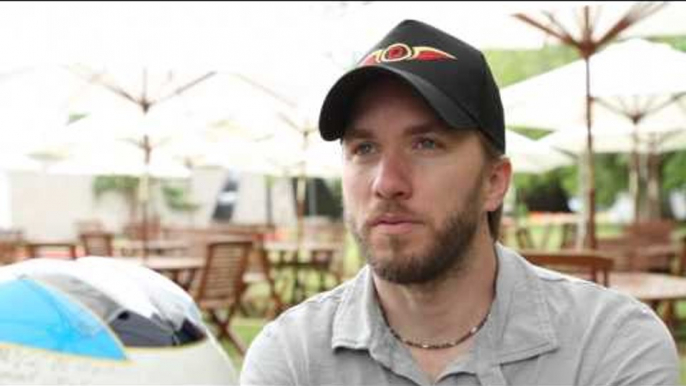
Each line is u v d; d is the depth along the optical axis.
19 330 0.88
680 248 8.66
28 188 25.59
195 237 10.49
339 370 1.33
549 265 4.48
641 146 12.09
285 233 13.89
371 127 1.19
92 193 26.61
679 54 5.84
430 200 1.16
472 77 1.19
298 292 10.25
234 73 7.95
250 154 10.43
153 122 8.34
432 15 5.12
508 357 1.28
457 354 1.29
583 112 7.14
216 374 0.96
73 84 8.03
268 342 1.42
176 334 0.95
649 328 1.34
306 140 9.02
